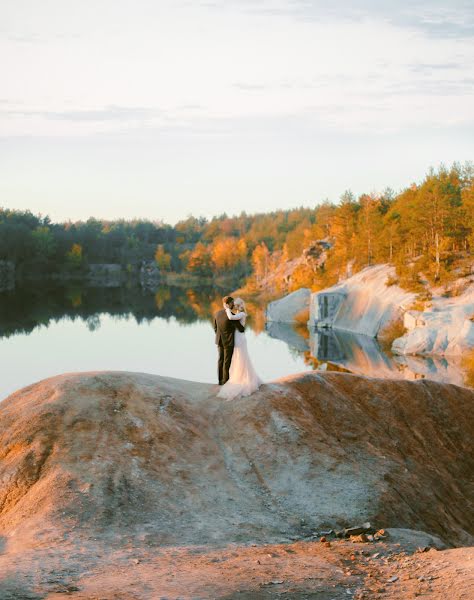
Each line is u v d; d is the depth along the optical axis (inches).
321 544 414.9
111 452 503.2
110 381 589.0
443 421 714.8
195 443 543.8
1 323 3678.6
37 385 591.8
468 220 3390.7
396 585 324.8
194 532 429.4
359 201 5027.1
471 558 356.8
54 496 449.4
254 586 322.3
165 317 4126.5
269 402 599.8
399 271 3415.4
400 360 2409.0
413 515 517.3
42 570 342.6
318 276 4982.8
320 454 553.9
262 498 498.0
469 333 2554.1
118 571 344.2
